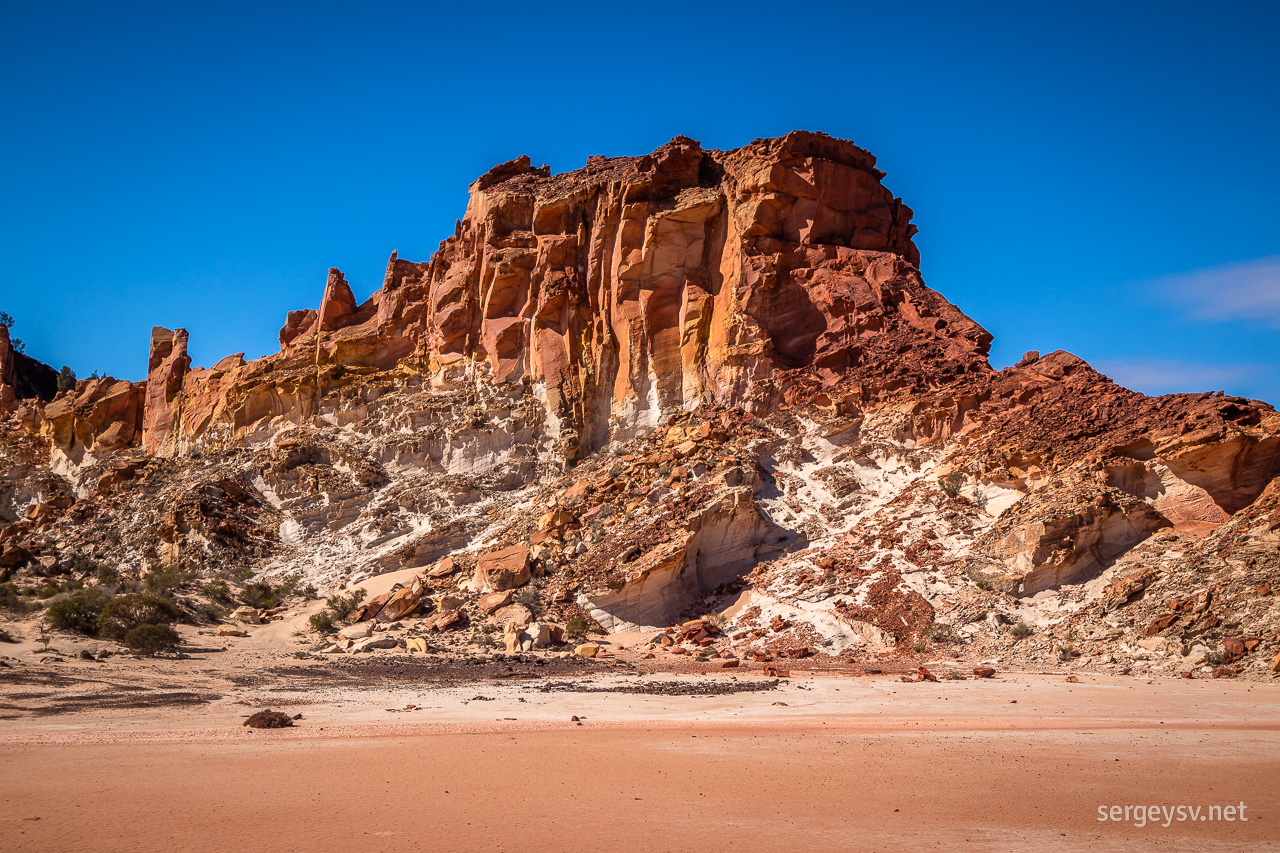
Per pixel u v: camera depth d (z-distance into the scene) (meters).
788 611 45.50
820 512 53.00
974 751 21.50
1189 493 44.06
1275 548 38.16
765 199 65.75
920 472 53.53
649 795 16.78
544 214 72.12
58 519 72.75
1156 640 36.91
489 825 14.54
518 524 58.00
